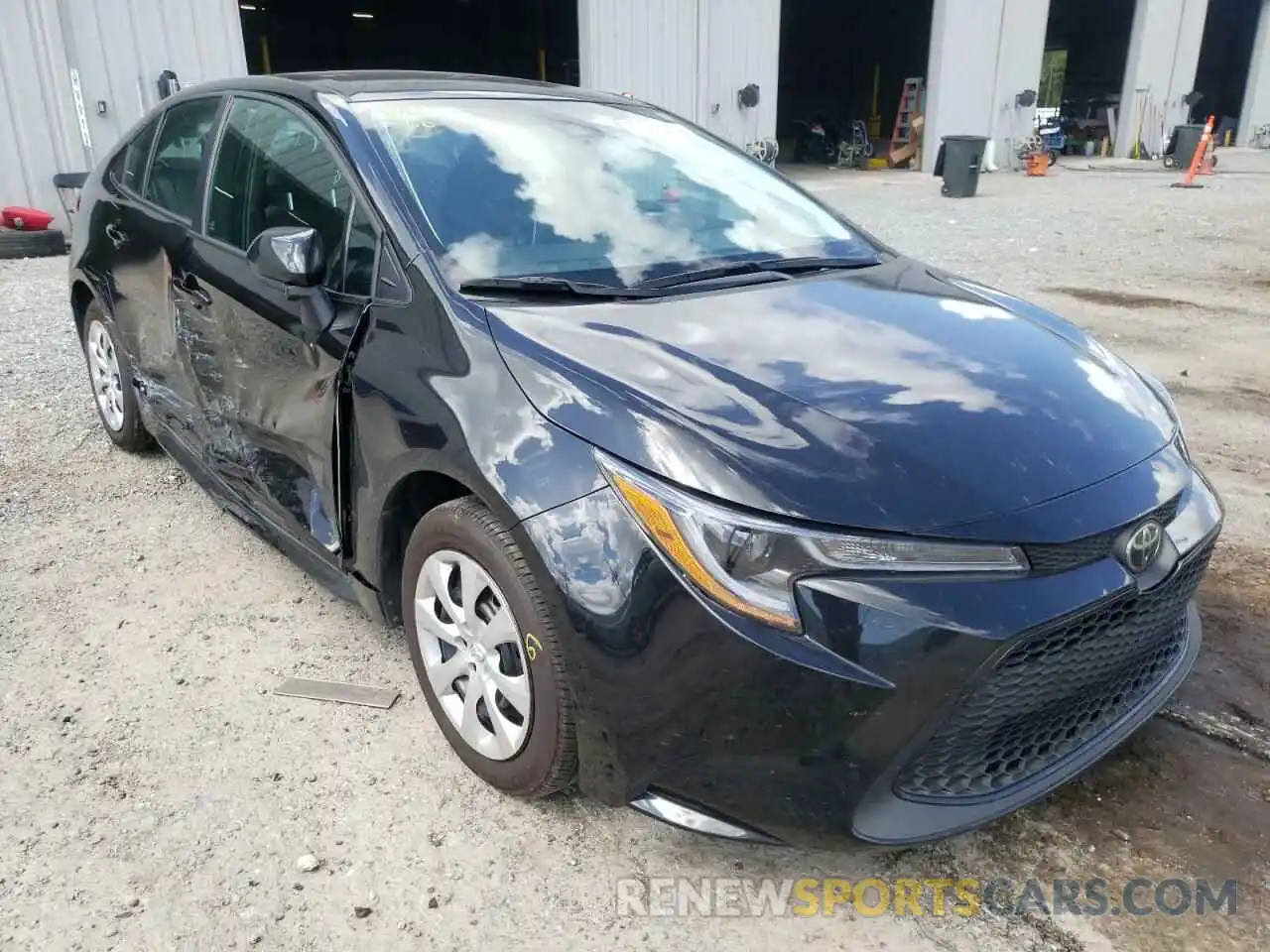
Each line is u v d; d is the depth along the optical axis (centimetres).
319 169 291
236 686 287
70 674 291
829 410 212
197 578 349
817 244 323
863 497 192
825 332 251
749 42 1686
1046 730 210
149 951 200
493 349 230
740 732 189
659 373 219
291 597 337
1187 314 761
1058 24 2936
